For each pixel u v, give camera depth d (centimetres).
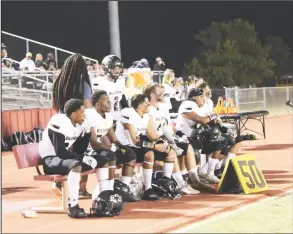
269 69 4003
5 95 1573
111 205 623
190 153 781
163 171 754
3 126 1459
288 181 835
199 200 714
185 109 831
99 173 658
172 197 726
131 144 741
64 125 640
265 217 614
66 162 633
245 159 767
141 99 734
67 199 650
